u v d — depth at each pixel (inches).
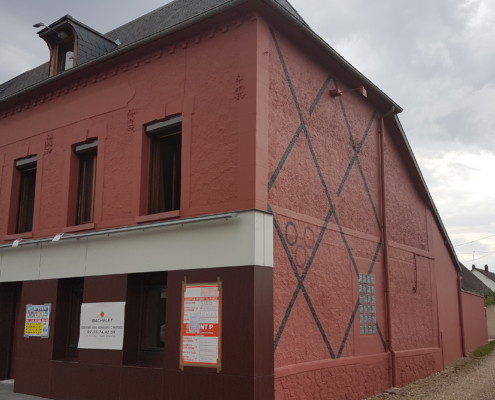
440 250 673.6
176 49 390.0
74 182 449.4
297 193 374.9
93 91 441.4
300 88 396.2
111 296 382.6
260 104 343.9
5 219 498.0
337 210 425.7
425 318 577.3
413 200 591.5
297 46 399.2
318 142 411.2
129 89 414.3
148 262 364.8
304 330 360.2
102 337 380.5
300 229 371.6
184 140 369.1
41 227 459.2
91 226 412.5
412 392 452.8
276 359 327.6
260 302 314.8
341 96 457.1
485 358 723.4
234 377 307.9
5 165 510.3
